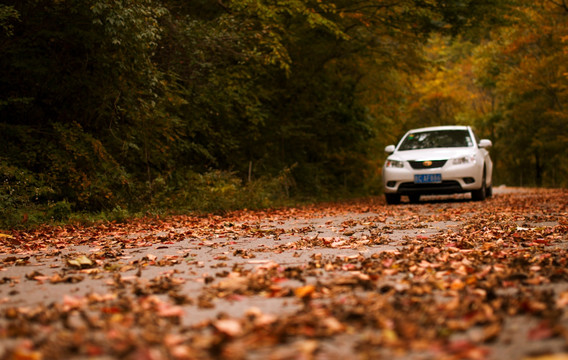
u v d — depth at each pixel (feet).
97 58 34.50
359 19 54.75
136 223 30.71
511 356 7.30
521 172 141.38
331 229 25.46
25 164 34.78
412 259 14.93
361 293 11.24
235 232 24.77
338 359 7.27
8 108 36.52
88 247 20.98
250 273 13.56
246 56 44.19
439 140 46.26
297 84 60.54
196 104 45.06
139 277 13.80
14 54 34.19
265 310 9.98
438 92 142.72
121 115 39.27
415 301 10.02
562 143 110.63
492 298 10.29
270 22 46.65
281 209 42.09
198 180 42.80
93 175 36.14
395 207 40.42
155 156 42.47
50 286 12.92
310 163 67.97
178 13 44.29
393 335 7.89
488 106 156.66
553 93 97.81
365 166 80.64
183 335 8.34
